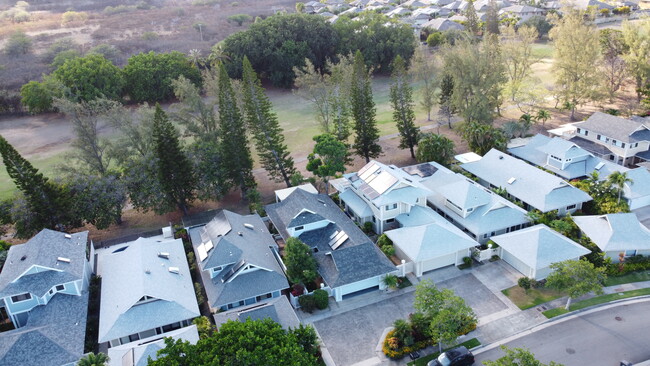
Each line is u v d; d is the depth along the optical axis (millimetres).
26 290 42938
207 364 29672
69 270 45562
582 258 47594
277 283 45406
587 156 64625
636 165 66562
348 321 43281
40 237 48438
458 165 69312
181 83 71875
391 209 54469
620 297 43250
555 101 98188
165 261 48438
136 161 62562
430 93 87938
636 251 47938
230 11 192500
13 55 137750
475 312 42938
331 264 46750
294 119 98938
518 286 45844
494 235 53000
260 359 30172
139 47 144000
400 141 78438
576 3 154500
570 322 40812
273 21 123375
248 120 66250
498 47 86875
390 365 38094
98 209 58062
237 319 38031
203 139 69938
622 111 86375
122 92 113500
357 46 124000
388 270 46094
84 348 40656
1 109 107438
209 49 142875
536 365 31469
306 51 120250
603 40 99375
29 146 90062
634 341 38219
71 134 94688
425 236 48688
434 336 37188
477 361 37625
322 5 195000
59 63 122688
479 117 78000
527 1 173625
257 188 70312
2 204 57781
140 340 39688
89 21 175750
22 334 38219
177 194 60844
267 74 125562
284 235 53250
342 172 65188
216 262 45938
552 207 54500
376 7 179750
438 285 46969
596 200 55969
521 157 69875
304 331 35219
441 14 165250
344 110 74250
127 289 43656
